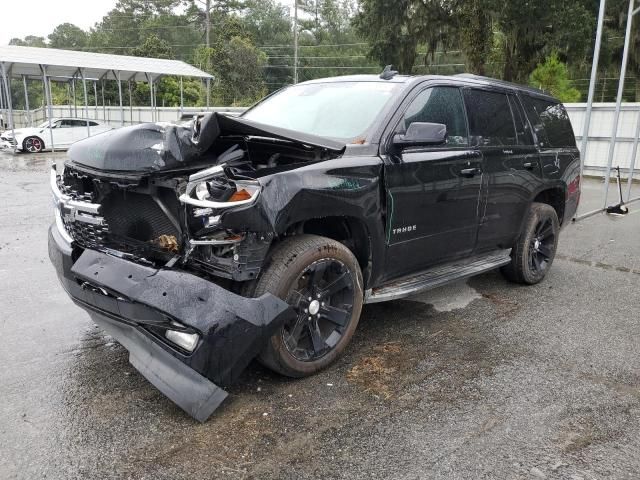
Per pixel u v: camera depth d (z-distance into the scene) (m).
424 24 25.84
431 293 5.29
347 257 3.45
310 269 3.24
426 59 27.02
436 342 4.10
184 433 2.82
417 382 3.46
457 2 24.14
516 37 22.61
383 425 2.96
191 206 2.88
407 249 3.96
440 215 4.15
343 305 3.57
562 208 5.90
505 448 2.79
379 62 27.88
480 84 4.80
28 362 3.58
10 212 8.77
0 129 28.50
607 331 4.43
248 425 2.91
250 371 3.50
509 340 4.19
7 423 2.88
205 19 63.38
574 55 22.94
